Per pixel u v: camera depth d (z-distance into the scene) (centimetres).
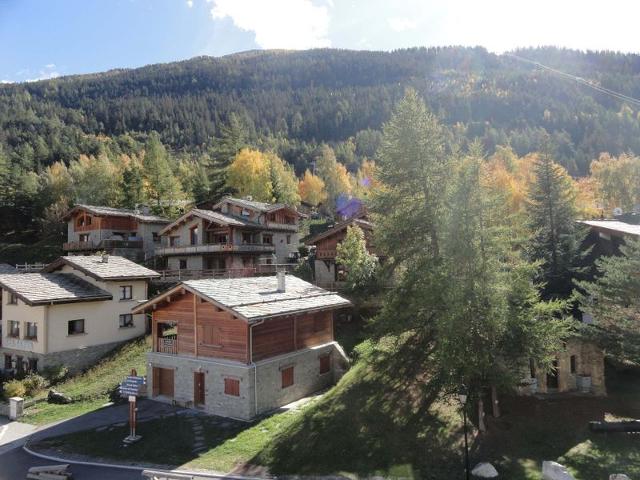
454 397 1869
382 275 2428
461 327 1659
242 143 7900
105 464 1873
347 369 2789
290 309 2469
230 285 2623
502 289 1698
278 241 5584
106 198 7900
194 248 4912
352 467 1691
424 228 2230
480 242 1798
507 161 6762
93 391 2836
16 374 3219
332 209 9112
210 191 7369
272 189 7481
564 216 3028
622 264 2025
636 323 1952
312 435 1911
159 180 7300
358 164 12188
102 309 3547
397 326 2044
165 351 2622
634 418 1959
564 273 2917
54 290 3312
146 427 2220
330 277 4294
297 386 2547
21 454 2045
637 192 6197
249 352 2272
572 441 1808
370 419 1980
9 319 3434
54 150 12631
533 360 2020
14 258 6412
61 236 6981
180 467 1789
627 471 1598
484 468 1603
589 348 2202
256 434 2038
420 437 1841
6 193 7981
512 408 2036
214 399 2342
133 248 5772
